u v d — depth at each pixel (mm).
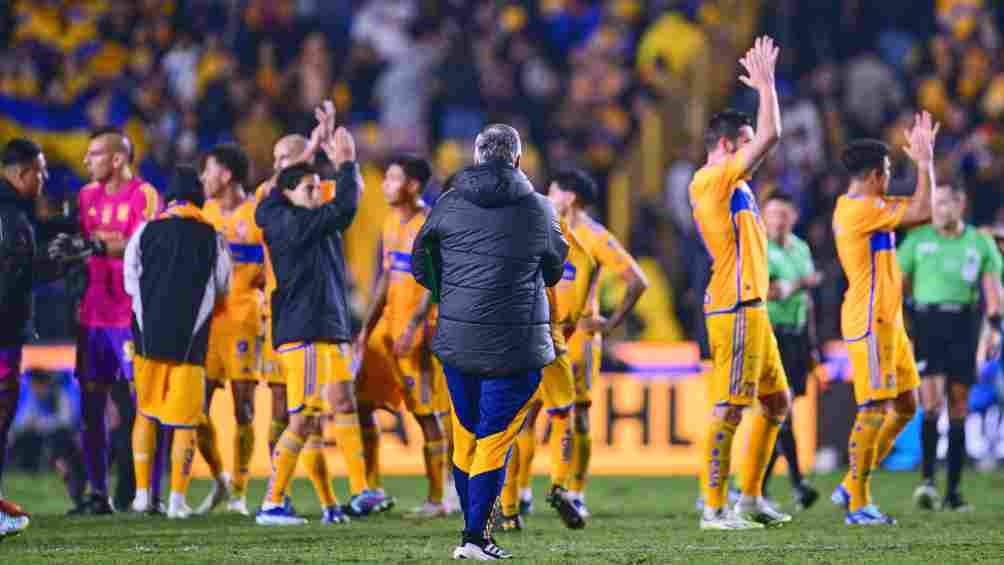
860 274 31203
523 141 70000
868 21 74125
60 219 35000
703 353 35594
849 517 31812
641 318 59031
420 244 24281
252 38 68812
